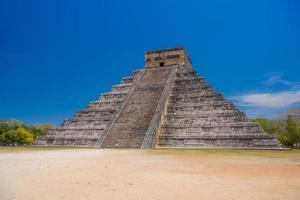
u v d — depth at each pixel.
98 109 51.78
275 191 11.10
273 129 78.88
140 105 48.56
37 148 44.78
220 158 24.41
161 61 62.50
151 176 14.73
